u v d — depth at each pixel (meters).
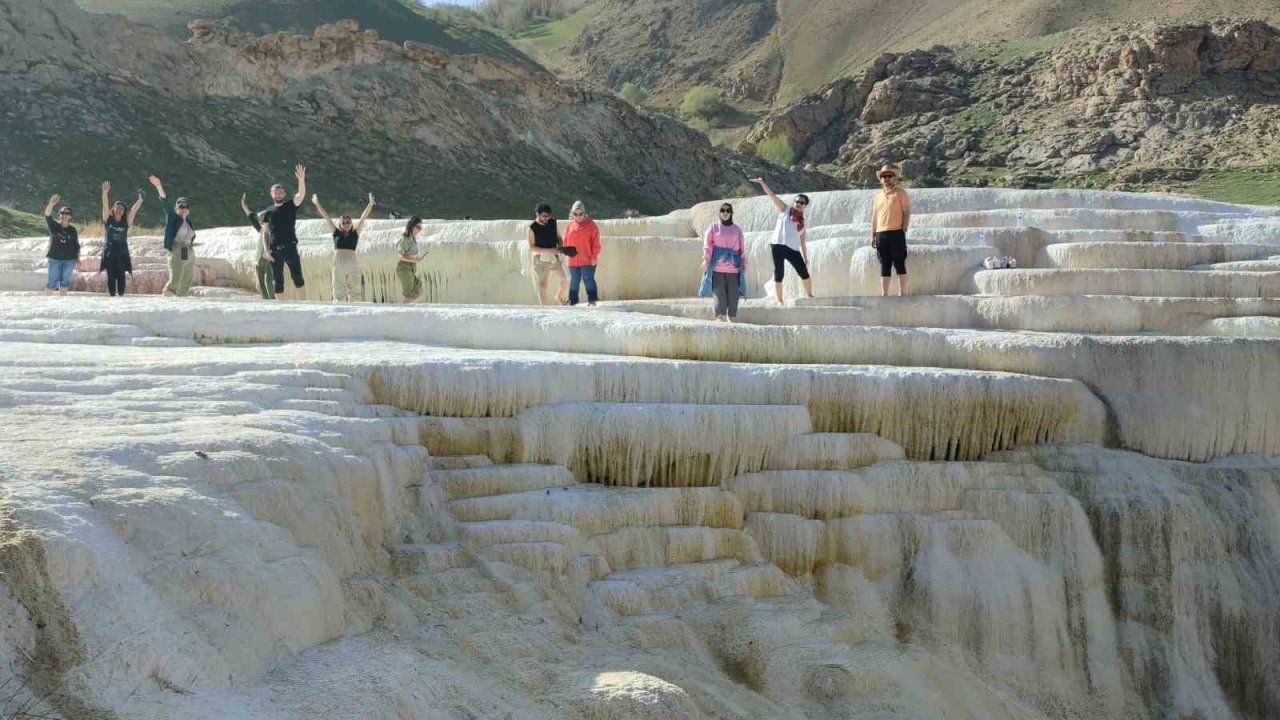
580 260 13.84
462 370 8.76
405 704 5.09
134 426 6.32
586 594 7.32
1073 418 10.27
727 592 8.07
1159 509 9.65
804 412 9.29
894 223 13.01
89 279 18.14
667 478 8.84
